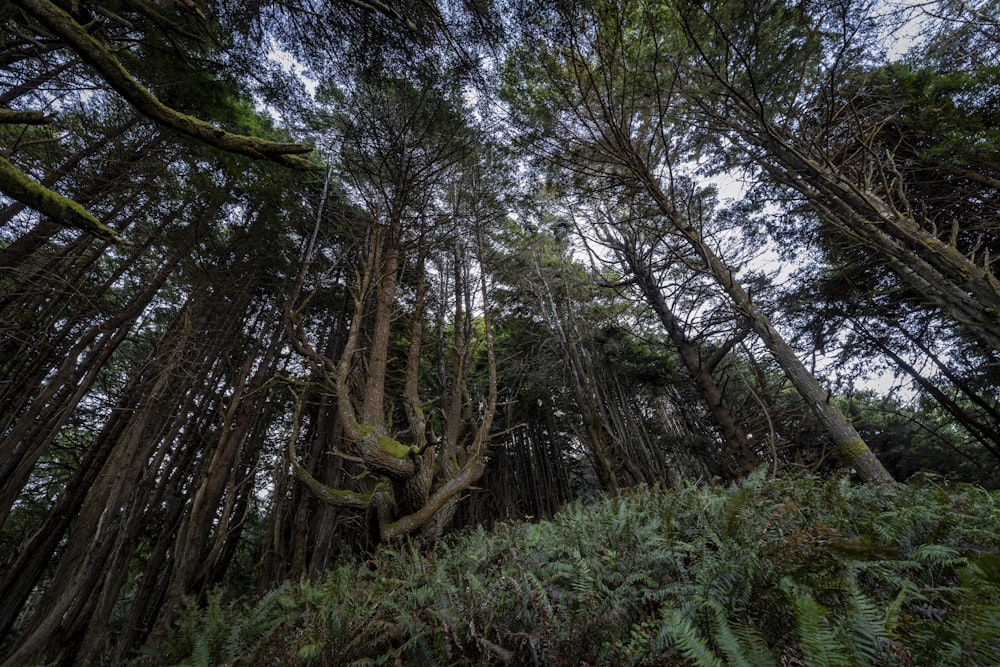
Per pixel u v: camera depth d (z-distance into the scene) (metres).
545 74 7.45
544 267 15.72
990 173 8.53
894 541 3.02
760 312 7.52
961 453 13.51
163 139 8.62
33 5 2.30
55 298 7.95
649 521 3.93
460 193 11.55
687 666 2.10
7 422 7.46
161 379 8.01
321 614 3.40
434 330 15.84
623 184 8.17
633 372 15.80
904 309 11.76
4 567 8.39
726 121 8.49
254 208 10.66
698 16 7.05
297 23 6.37
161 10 3.54
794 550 2.37
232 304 13.02
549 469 19.77
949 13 7.68
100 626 6.85
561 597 2.76
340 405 6.75
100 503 6.46
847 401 17.55
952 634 1.54
